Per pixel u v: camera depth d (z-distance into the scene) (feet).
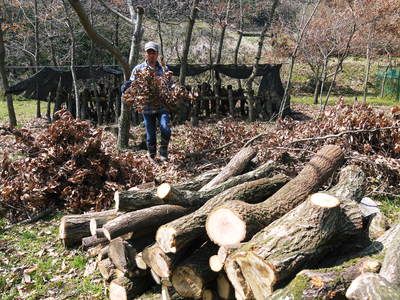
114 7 50.34
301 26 40.16
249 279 8.13
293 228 8.36
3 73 36.06
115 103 41.52
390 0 46.47
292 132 21.17
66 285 11.78
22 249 13.84
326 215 8.44
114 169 18.20
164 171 19.36
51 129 18.66
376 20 46.80
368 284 6.76
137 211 10.33
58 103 40.57
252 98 42.22
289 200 10.59
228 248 8.57
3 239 14.64
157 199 11.32
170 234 9.11
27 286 11.66
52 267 12.69
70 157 18.30
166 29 67.41
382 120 19.31
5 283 11.81
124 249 10.36
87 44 62.90
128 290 10.31
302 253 7.94
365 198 13.48
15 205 16.72
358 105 21.48
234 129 22.72
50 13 42.24
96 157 18.35
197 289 9.20
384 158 17.38
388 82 70.08
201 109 44.60
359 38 47.52
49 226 15.74
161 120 21.01
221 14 54.65
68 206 17.16
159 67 21.26
